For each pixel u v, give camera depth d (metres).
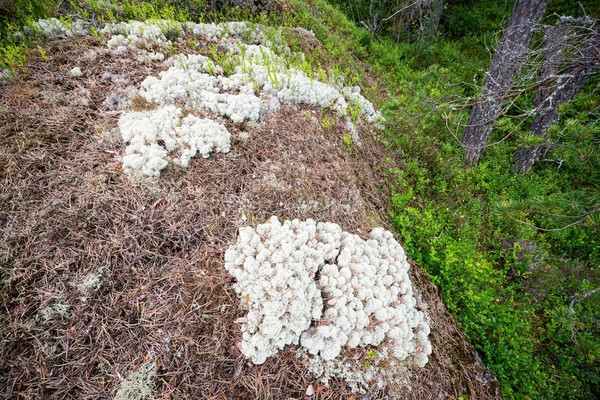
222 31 5.18
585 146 2.86
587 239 5.09
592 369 3.62
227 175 3.20
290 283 2.43
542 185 5.98
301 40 6.35
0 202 2.46
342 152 4.39
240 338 2.34
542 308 4.31
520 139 3.22
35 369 1.97
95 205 2.65
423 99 5.45
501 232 5.09
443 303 3.54
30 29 3.78
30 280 2.24
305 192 3.42
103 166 2.89
